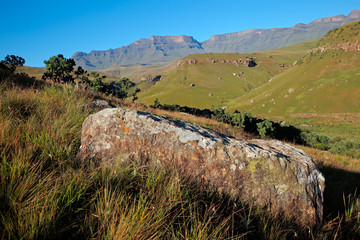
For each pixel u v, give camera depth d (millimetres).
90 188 2205
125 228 1694
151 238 1768
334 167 7199
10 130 2746
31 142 2582
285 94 164875
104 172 2395
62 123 3445
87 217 1868
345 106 123500
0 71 10125
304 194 2904
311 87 158875
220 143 3029
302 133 47500
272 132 42781
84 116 4098
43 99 4539
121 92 29562
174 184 2402
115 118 3160
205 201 2420
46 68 48062
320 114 123000
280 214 2758
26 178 1976
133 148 2967
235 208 2523
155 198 2207
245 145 3145
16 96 4207
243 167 2891
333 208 3631
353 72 153125
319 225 2850
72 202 1870
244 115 43406
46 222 1644
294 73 197250
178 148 2955
